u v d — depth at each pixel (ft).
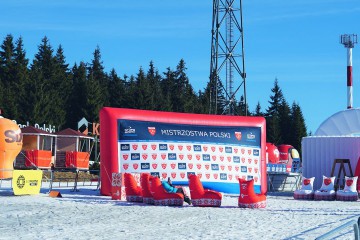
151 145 95.55
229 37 178.19
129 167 93.45
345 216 66.90
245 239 46.78
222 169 100.42
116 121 93.45
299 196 96.43
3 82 282.77
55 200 82.07
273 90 349.61
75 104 276.82
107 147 93.04
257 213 69.62
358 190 97.81
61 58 330.54
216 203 77.51
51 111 261.24
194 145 98.84
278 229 53.83
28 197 85.61
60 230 51.52
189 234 49.49
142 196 81.51
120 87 306.76
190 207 76.38
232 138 102.32
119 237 47.21
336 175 109.81
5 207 71.46
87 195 93.25
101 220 59.77
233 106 181.57
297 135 333.42
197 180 78.23
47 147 178.81
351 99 193.98
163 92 346.54
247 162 103.04
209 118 101.65
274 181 122.52
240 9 177.78
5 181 122.62
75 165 158.71
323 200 94.53
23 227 53.67
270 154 180.34
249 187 77.05
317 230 53.11
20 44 296.30
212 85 183.52
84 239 45.98
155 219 61.31
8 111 241.76
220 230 52.60
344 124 129.08
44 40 309.83
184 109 305.73
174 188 79.71
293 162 173.17
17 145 113.39
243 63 178.70
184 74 359.46
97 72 349.00
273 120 325.01
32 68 294.46
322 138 111.45
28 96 246.88
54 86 296.30
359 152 109.19
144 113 96.37
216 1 178.60
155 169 95.30
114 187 86.12
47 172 149.79
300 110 337.31
